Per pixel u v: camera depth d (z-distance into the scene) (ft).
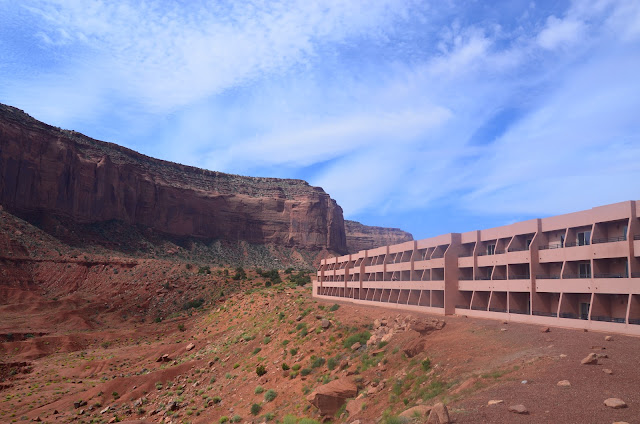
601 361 71.26
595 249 113.91
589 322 108.78
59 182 606.96
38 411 187.73
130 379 211.41
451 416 58.49
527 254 133.18
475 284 154.30
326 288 319.27
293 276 569.64
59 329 356.59
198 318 375.66
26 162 578.25
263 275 527.40
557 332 101.65
